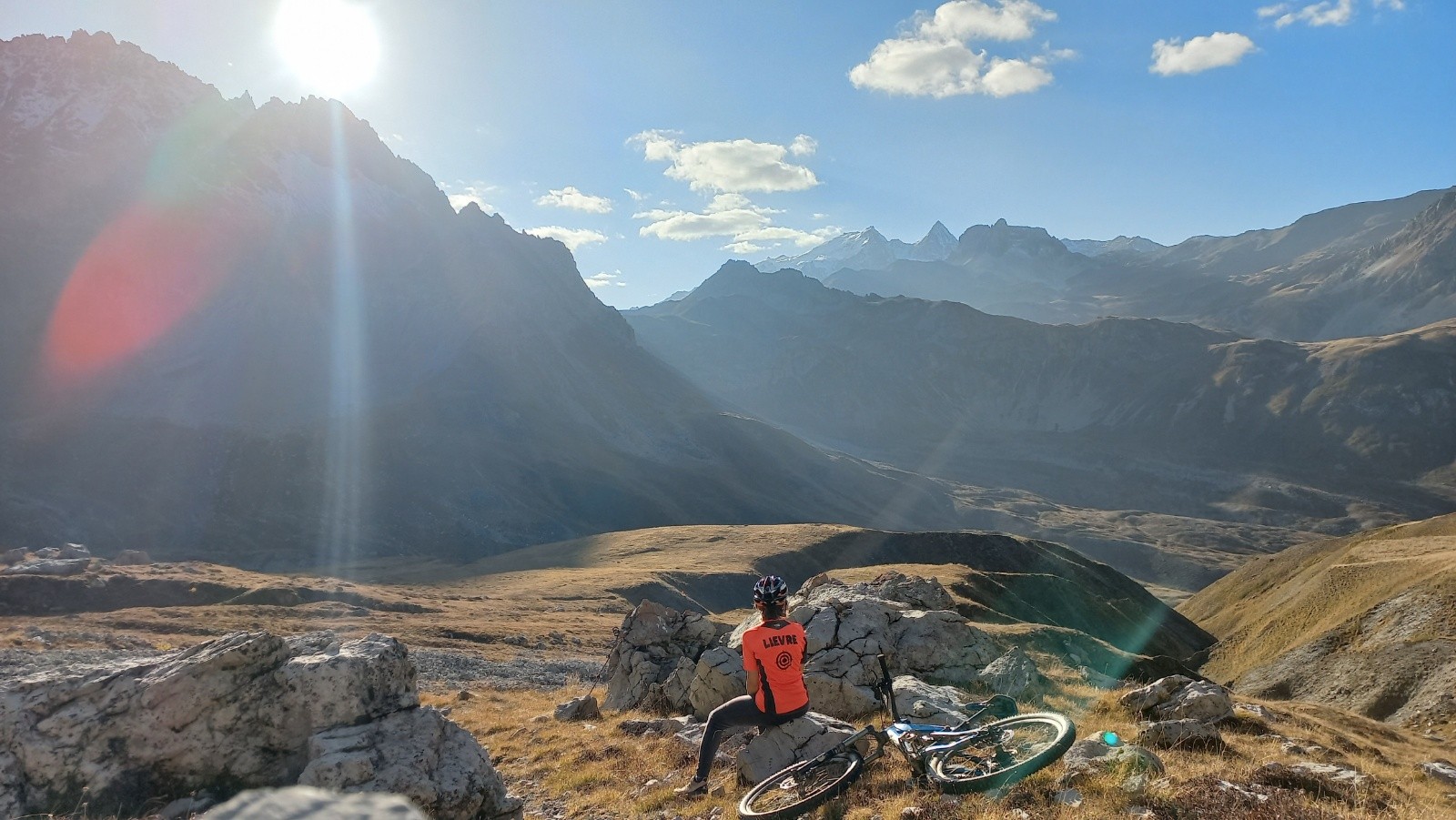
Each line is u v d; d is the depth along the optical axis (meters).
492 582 124.56
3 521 181.00
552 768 16.14
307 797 2.25
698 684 18.48
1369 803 9.95
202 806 10.08
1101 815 8.98
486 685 42.62
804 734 11.98
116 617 68.19
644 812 11.92
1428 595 81.44
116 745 10.46
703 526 173.62
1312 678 82.69
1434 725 62.97
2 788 9.89
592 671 53.56
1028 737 10.04
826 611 20.56
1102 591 147.75
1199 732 13.69
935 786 10.02
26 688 10.78
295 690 10.95
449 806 10.19
